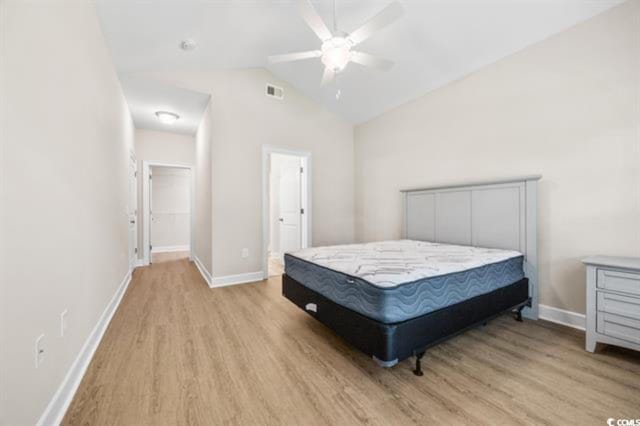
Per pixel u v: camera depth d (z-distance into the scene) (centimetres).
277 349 191
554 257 235
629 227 197
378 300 151
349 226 479
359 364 172
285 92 405
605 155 207
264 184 382
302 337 210
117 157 292
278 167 562
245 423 123
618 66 201
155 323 234
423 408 132
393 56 297
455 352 186
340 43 196
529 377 157
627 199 198
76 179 165
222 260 351
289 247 491
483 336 209
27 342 107
